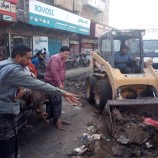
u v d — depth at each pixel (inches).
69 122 258.5
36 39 783.7
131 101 243.8
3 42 646.5
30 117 268.4
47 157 188.2
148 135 210.5
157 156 188.9
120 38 319.6
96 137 221.9
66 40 1039.0
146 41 530.6
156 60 487.8
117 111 236.4
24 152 194.1
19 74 124.8
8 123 128.6
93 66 358.9
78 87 476.1
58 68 238.5
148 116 250.8
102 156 190.2
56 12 847.1
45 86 130.0
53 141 215.2
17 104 133.0
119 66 310.8
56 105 239.0
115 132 220.4
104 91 293.0
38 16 741.3
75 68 881.5
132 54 317.4
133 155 190.9
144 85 281.1
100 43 345.1
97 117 284.7
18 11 661.9
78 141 216.1
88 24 1149.1
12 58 133.6
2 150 130.3
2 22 600.4
